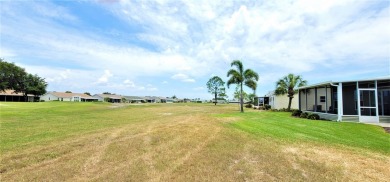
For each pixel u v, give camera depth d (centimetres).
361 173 489
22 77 6003
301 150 690
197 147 726
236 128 1173
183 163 553
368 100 1667
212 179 449
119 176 461
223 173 484
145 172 486
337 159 593
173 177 458
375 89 1466
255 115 2089
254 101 5544
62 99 7656
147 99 11625
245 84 2744
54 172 481
